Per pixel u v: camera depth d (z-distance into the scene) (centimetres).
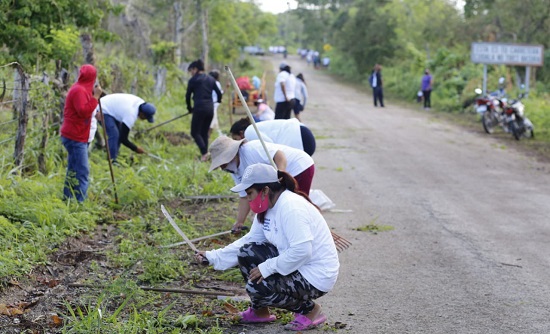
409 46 4191
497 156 1535
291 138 751
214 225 845
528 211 979
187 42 3641
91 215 840
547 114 2069
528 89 2506
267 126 758
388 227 870
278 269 506
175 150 1295
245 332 540
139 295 603
